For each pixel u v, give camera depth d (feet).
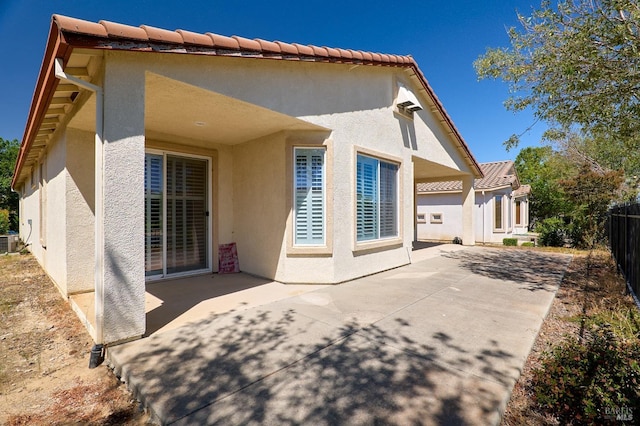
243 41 14.97
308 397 8.50
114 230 11.76
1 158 102.37
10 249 44.86
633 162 32.30
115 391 9.77
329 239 21.67
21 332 14.82
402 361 10.54
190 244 24.35
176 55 13.35
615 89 17.04
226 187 26.00
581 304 18.11
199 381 9.25
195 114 18.04
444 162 38.01
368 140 24.99
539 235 55.98
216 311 15.83
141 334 12.43
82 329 14.99
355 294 19.21
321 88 20.88
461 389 8.88
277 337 12.55
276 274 22.45
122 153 11.93
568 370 8.66
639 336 12.99
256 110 17.39
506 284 22.09
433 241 59.88
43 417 8.64
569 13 16.97
